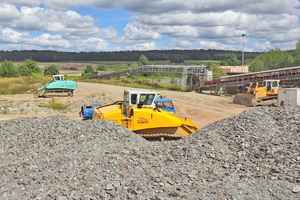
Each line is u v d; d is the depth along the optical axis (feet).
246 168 24.30
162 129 43.83
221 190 20.77
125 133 33.73
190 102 108.58
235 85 127.95
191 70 157.69
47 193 20.44
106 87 167.43
